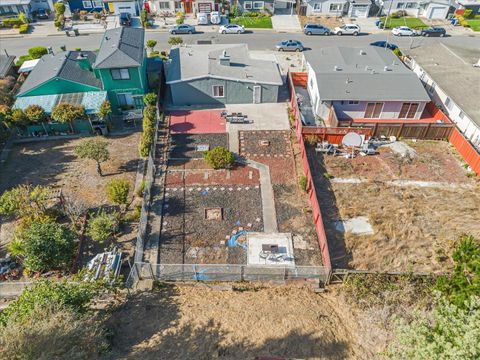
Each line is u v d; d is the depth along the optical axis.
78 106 30.31
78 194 25.56
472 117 29.75
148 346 15.49
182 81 33.94
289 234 22.75
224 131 31.91
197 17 55.81
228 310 17.50
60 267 20.31
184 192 25.77
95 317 16.80
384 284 18.53
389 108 32.78
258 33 52.50
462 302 13.26
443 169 27.83
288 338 15.84
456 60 37.25
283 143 30.48
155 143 29.83
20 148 30.17
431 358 11.20
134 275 19.70
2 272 20.31
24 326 13.39
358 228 23.19
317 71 34.06
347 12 59.25
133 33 38.16
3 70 38.16
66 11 57.75
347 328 16.83
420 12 59.16
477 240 22.08
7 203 22.20
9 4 54.69
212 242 22.30
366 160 28.78
